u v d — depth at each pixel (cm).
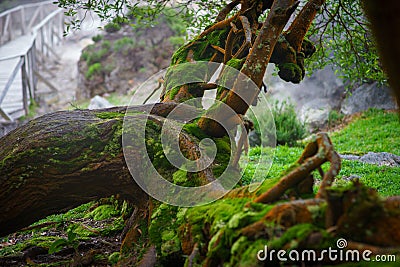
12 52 1417
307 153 244
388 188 477
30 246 377
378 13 195
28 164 323
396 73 207
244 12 408
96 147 333
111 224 428
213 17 550
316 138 240
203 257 245
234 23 414
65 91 1470
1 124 945
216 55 432
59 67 1720
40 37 1722
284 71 392
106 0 515
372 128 888
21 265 350
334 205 191
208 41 439
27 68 1226
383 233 182
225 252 221
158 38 1337
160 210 297
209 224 248
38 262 354
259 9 411
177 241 271
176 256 269
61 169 327
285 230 200
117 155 332
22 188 322
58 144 329
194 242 254
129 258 303
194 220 262
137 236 320
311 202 205
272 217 207
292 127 895
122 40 1370
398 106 224
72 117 356
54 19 1995
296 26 393
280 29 332
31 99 1227
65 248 370
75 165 329
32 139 330
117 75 1330
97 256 347
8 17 1560
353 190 189
